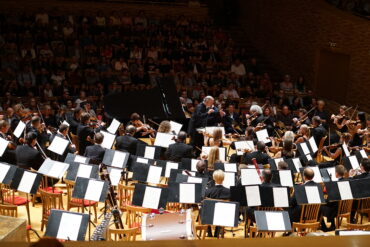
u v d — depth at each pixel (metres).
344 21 18.84
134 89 19.14
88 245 2.82
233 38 24.59
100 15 22.22
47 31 20.91
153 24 22.83
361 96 18.41
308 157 11.01
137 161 9.48
